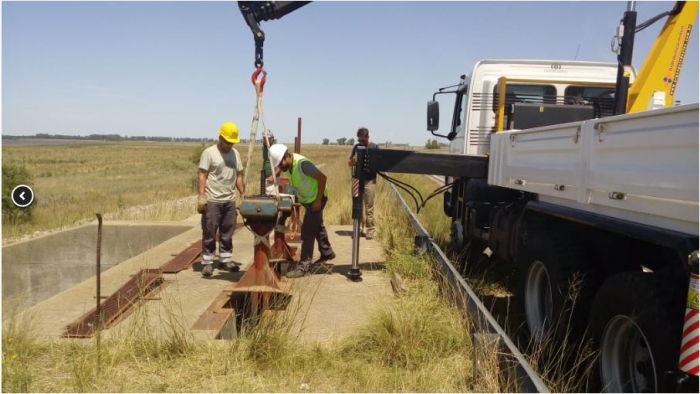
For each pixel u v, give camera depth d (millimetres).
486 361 3529
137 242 9633
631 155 3221
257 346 3959
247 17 5215
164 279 6219
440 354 4055
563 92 7516
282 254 6574
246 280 4977
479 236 6773
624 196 3322
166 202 14844
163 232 9609
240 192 6773
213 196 6352
